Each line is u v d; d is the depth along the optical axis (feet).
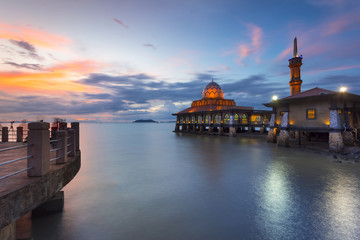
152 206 36.96
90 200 39.81
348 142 100.89
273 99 118.93
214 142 143.23
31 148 18.25
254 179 52.60
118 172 61.16
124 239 26.86
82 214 33.96
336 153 88.28
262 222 30.91
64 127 39.06
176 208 36.04
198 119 238.27
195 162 75.25
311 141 126.31
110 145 132.46
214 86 265.34
